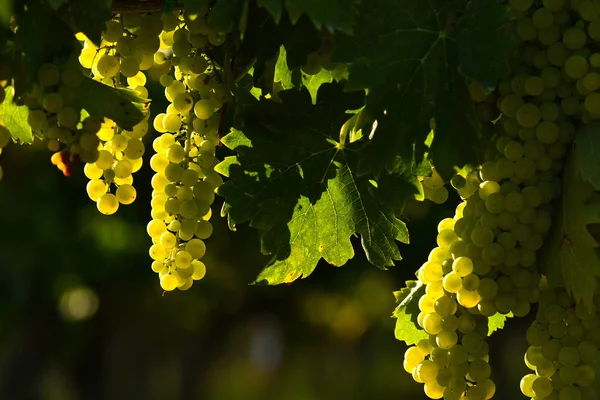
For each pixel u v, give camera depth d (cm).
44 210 750
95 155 173
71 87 171
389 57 171
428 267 178
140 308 1027
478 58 171
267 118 185
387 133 171
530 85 173
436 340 177
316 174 187
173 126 184
